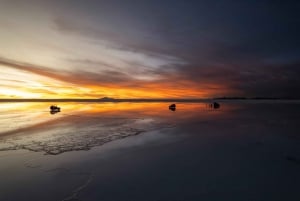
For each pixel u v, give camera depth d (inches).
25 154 409.4
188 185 266.4
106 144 486.3
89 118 1034.1
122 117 1091.3
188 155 394.9
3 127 730.8
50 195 249.8
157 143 495.8
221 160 362.0
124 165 344.5
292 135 557.3
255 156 381.7
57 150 435.5
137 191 253.3
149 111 1551.4
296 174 296.8
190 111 1537.9
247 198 233.1
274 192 245.9
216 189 254.4
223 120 927.7
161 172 311.6
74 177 299.3
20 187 270.8
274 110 1518.2
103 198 239.8
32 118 1028.5
